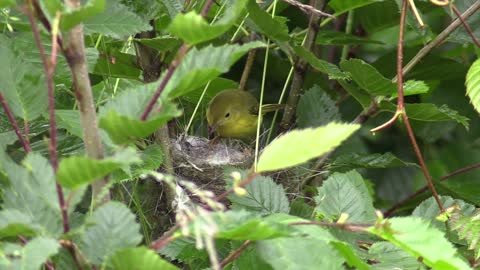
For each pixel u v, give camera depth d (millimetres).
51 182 3848
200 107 9078
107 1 5133
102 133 4145
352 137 9367
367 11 8820
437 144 9828
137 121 3725
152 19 6355
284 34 6492
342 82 7109
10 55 4363
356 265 4301
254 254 4836
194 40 3797
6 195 3926
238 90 9500
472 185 7805
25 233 3678
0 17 5133
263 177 5398
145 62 6555
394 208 8125
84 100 3834
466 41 7516
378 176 9852
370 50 10141
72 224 4652
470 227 5504
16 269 3414
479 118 9195
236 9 3789
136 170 5273
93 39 6672
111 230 3803
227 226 3801
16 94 4316
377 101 7012
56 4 3646
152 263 3520
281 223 4062
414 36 9859
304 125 7801
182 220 3652
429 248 4027
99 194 3875
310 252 4074
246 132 9328
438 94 9070
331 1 7578
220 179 8008
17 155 5887
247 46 3934
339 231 4977
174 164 7805
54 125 3613
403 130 9227
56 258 4082
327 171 7391
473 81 5824
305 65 7578
